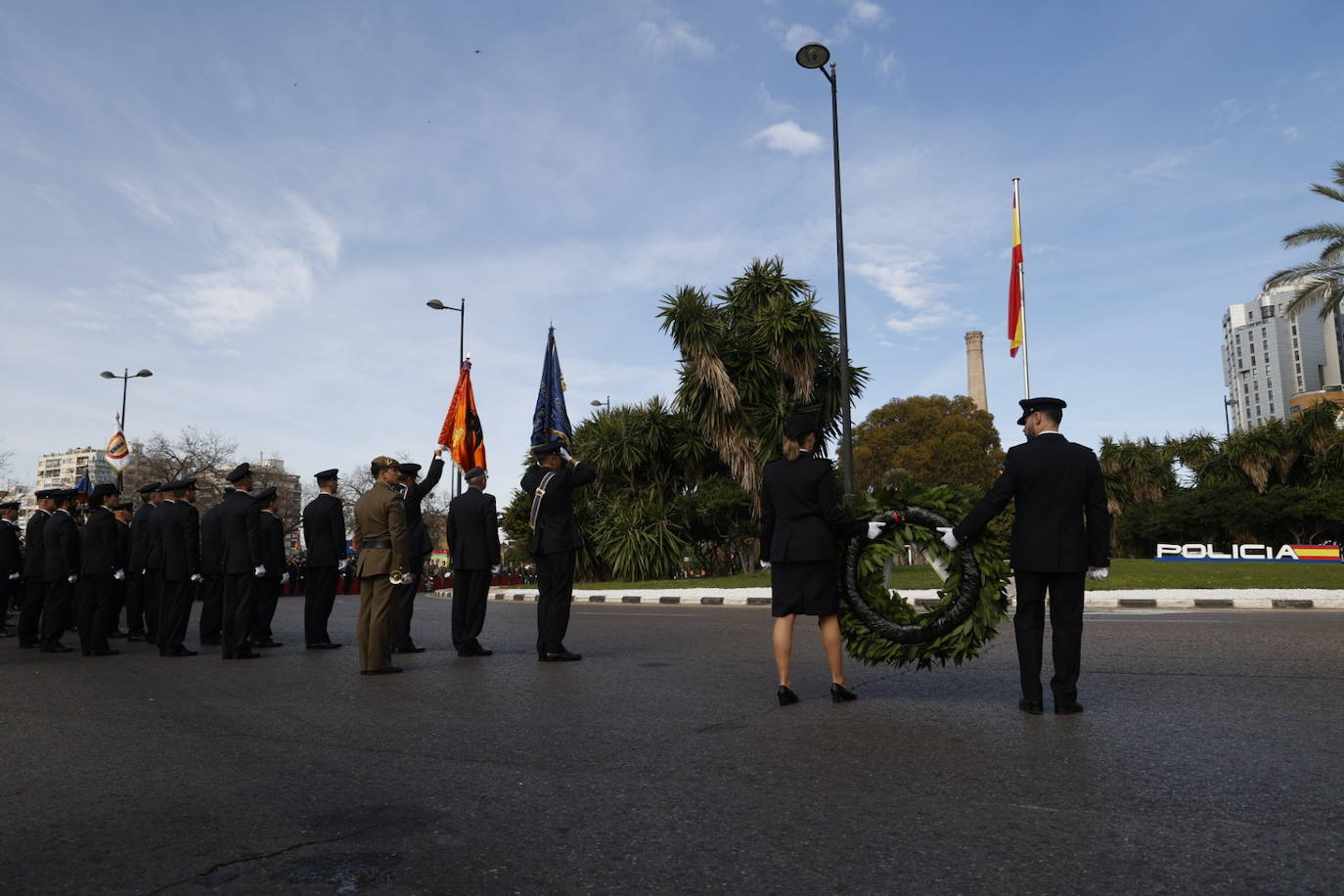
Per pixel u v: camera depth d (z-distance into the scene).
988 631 5.50
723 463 24.77
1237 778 3.59
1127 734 4.43
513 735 4.75
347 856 2.91
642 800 3.46
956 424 52.31
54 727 5.24
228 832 3.17
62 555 10.02
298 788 3.75
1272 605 12.86
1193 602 13.19
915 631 5.58
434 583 28.83
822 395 23.38
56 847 3.04
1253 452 40.31
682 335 22.36
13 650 10.69
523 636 10.68
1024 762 3.92
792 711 5.25
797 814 3.25
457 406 16.08
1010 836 2.96
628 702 5.65
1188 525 39.84
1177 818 3.11
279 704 5.93
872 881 2.60
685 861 2.80
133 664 8.65
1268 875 2.58
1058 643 5.05
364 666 7.45
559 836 3.06
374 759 4.26
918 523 5.68
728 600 16.91
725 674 6.87
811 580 5.51
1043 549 4.96
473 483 8.96
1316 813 3.13
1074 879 2.58
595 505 24.50
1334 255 26.12
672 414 24.50
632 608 15.73
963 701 5.48
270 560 10.38
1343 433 39.69
